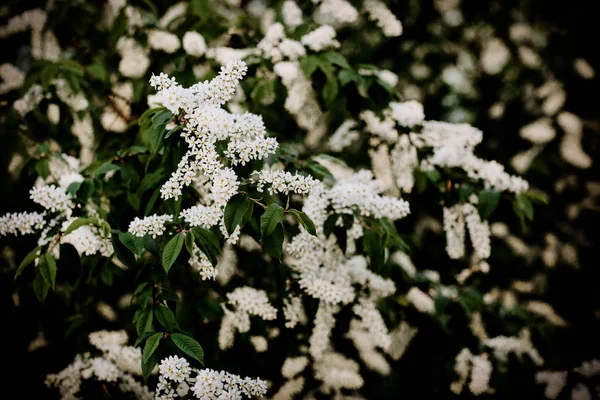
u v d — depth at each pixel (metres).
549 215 3.03
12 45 2.75
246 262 2.40
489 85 3.14
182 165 1.44
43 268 1.50
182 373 1.36
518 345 2.55
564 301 3.01
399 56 2.96
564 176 3.09
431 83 3.03
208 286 2.24
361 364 2.68
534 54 3.09
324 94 2.17
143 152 1.93
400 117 2.21
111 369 2.08
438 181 2.31
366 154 2.67
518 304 2.89
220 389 1.37
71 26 2.70
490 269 2.93
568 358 2.57
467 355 2.53
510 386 2.53
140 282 1.69
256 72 2.37
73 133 2.50
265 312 2.01
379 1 2.50
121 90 2.62
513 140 3.12
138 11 2.48
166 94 1.37
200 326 2.07
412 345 2.64
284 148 1.94
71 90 2.27
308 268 2.01
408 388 2.63
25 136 2.40
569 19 3.00
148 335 1.45
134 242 1.47
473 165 2.20
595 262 3.03
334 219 1.81
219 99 1.46
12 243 1.95
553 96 3.06
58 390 2.18
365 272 2.17
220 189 1.36
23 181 2.29
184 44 2.26
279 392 2.41
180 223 1.55
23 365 2.27
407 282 2.53
